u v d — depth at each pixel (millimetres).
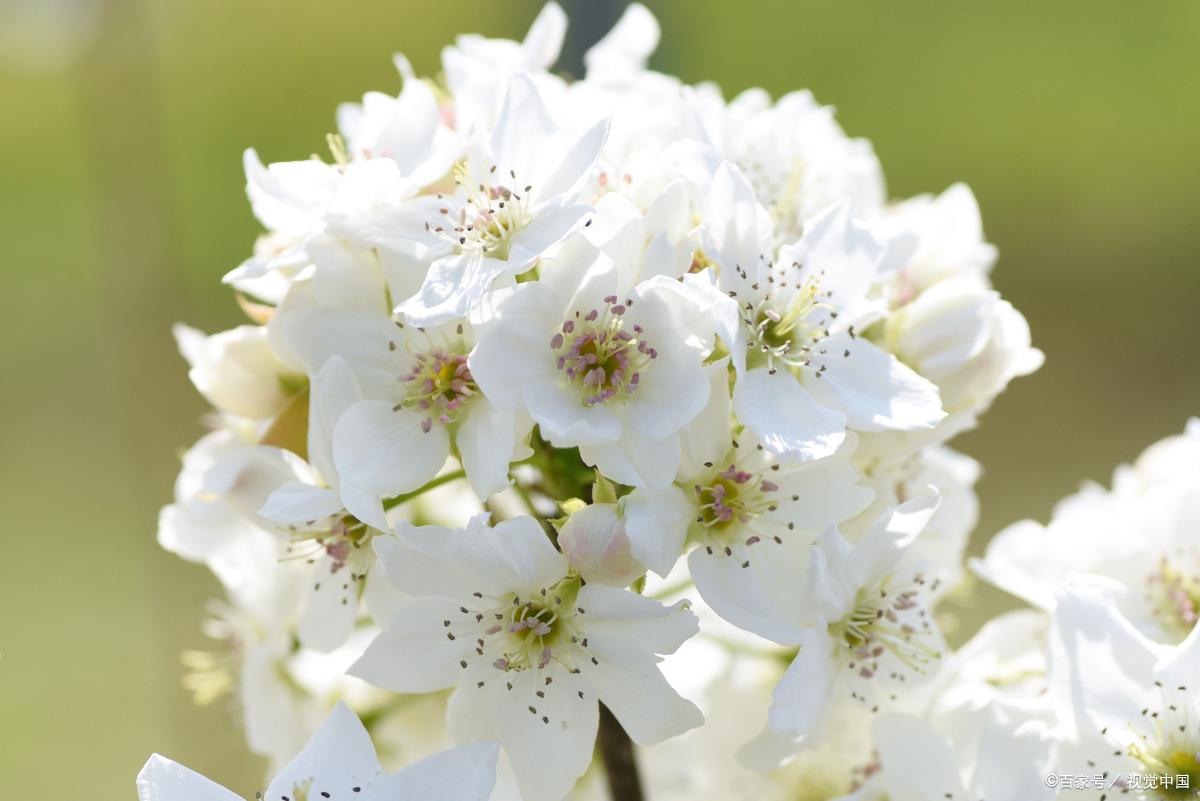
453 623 390
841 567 390
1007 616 423
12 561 909
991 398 415
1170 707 396
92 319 1142
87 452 1017
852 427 397
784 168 431
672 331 389
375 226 396
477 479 392
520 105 399
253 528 422
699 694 431
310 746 389
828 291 405
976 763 399
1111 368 1188
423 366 397
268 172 406
